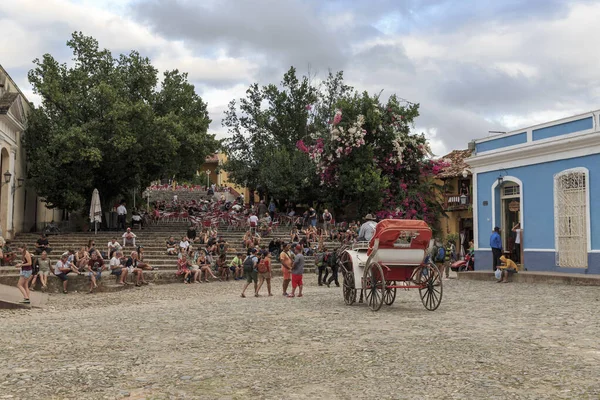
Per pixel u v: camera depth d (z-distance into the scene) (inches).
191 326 470.3
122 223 1542.8
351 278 601.0
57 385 276.5
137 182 1560.0
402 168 1656.0
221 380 281.7
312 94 1959.9
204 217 1604.3
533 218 888.3
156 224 1675.7
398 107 1636.3
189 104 1606.8
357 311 551.2
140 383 277.9
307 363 316.5
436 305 545.6
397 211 1612.9
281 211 1948.8
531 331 402.0
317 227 1631.4
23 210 1359.5
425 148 1621.6
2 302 679.1
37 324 522.9
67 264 894.4
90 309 685.9
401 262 555.8
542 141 866.1
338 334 410.0
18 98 1222.3
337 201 1683.1
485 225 987.9
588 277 730.8
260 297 761.6
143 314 577.0
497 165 961.5
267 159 1829.5
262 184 1892.2
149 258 1198.3
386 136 1605.6
